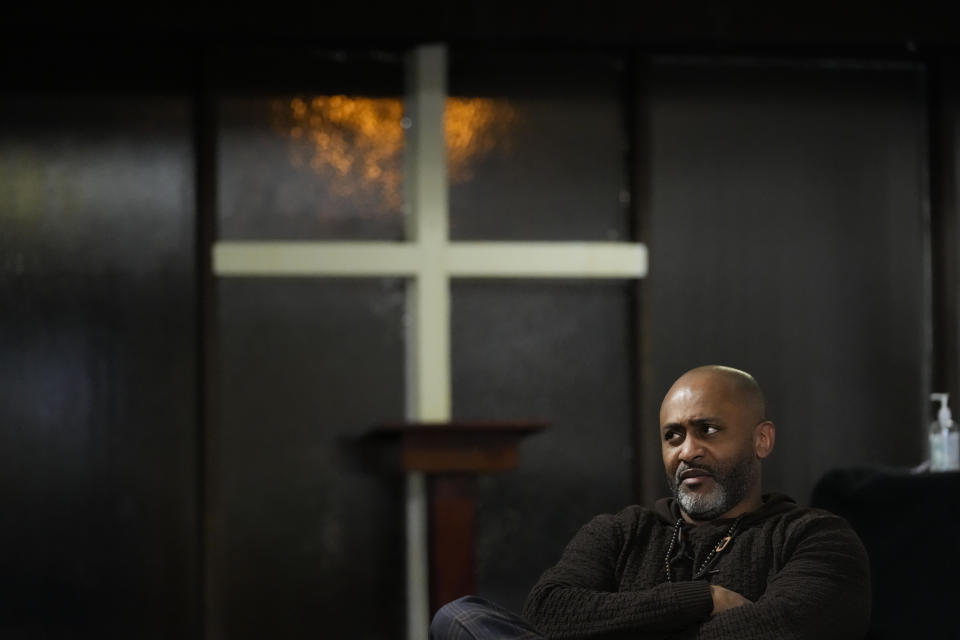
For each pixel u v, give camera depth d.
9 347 9.66
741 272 10.34
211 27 9.69
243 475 9.84
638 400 10.16
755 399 5.01
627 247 10.16
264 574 9.81
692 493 4.93
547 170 10.28
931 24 10.34
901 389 10.44
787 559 4.78
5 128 9.73
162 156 9.90
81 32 9.73
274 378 9.93
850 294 10.44
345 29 9.81
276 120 10.05
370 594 9.91
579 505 10.18
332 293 10.05
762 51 10.39
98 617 9.62
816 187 10.45
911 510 5.22
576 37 10.05
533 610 4.89
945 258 10.48
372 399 10.04
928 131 10.59
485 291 10.19
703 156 10.35
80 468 9.67
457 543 9.45
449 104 10.20
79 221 9.78
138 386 9.77
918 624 5.01
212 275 9.84
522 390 10.17
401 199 10.17
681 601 4.61
